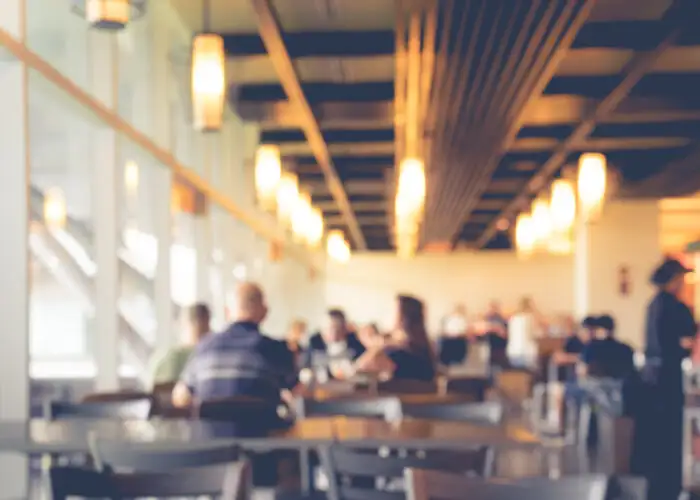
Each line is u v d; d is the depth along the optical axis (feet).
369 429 11.07
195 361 13.70
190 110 23.99
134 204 27.02
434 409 12.89
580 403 25.62
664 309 17.89
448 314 71.77
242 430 10.93
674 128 26.94
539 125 27.12
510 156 31.24
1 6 13.04
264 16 15.29
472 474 8.31
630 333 39.96
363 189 39.65
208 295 26.99
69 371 25.02
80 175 35.09
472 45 15.78
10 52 12.73
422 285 72.28
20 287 13.17
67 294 37.78
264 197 21.03
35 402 19.79
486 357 30.17
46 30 17.38
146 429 11.05
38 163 33.81
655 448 18.39
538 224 34.04
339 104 23.48
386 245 71.15
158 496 7.30
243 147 32.96
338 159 32.99
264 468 12.67
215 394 13.42
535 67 16.89
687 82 22.58
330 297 72.43
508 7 13.97
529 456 23.59
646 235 40.14
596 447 24.98
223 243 32.12
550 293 71.20
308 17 19.49
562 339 32.91
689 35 17.76
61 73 14.67
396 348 18.88
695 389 20.25
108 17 9.86
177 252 28.35
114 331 17.83
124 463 8.50
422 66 17.48
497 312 59.77
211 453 8.54
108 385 17.76
